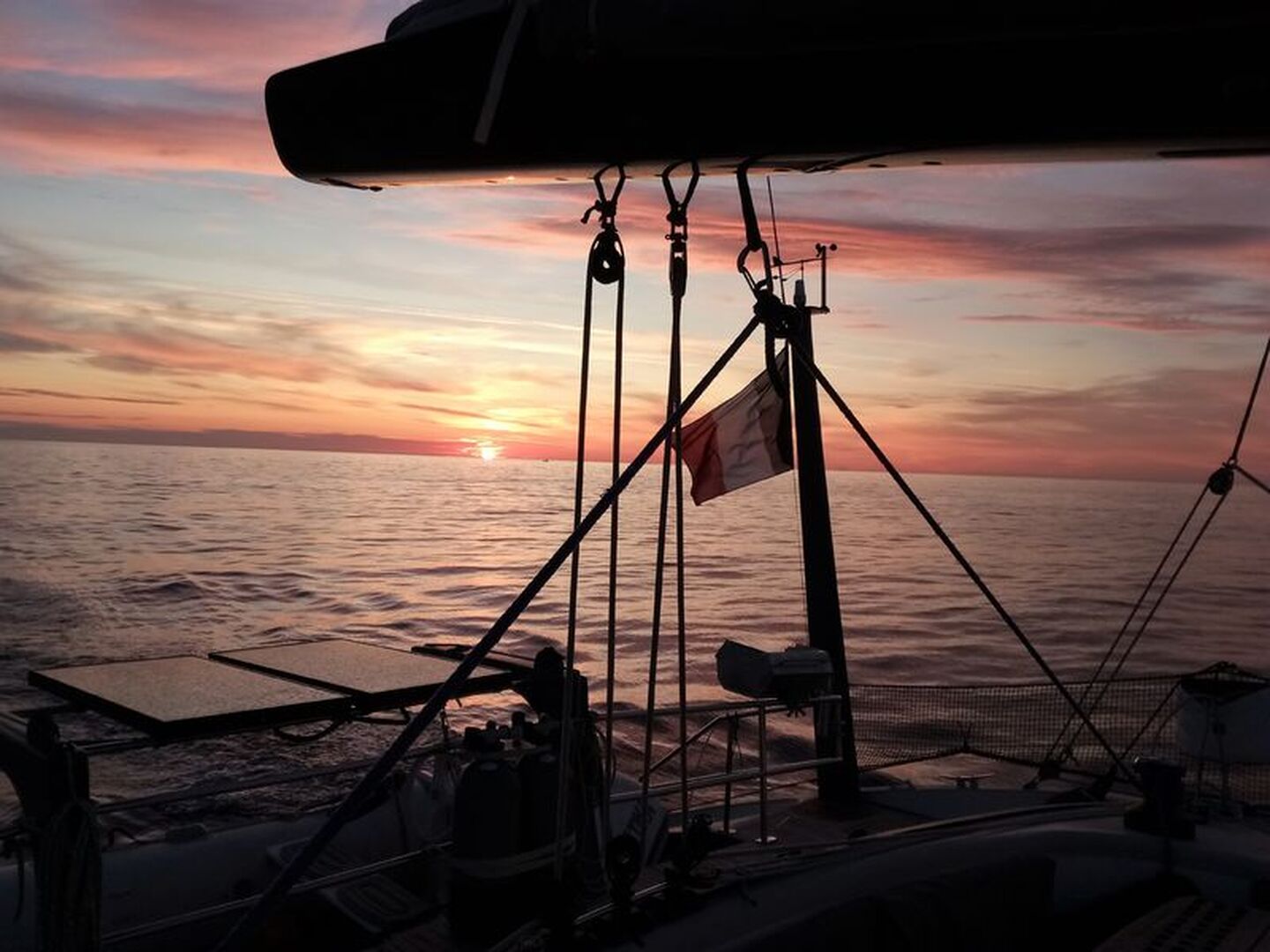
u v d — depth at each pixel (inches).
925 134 79.0
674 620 1820.9
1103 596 2573.8
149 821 469.7
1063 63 71.8
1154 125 71.8
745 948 132.4
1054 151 78.0
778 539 4013.3
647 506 6412.4
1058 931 169.6
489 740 157.0
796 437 274.4
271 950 176.4
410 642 1539.1
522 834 155.4
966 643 1710.1
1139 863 177.0
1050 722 717.9
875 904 141.9
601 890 153.7
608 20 77.4
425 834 195.6
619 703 1043.9
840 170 89.2
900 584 2679.6
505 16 89.1
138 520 4192.9
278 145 104.4
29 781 126.3
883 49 77.1
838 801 262.5
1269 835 195.8
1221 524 7155.5
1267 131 69.6
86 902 118.6
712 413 171.6
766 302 100.7
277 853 194.2
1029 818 185.9
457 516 5162.4
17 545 2972.4
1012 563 3484.3
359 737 670.5
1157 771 182.7
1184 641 1838.1
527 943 133.7
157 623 1640.0
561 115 88.9
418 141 95.7
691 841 147.7
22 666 1203.2
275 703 134.0
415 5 98.7
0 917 165.6
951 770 621.9
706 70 82.8
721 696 1095.6
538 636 1598.2
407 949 153.1
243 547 3164.4
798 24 70.4
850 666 1478.8
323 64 99.6
